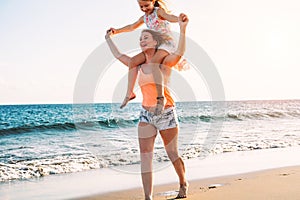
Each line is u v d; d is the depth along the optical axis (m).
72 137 14.89
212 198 4.52
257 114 25.66
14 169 8.15
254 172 6.99
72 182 6.69
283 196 4.54
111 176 7.14
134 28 4.56
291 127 18.08
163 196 5.04
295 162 8.37
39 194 5.82
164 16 4.20
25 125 17.95
